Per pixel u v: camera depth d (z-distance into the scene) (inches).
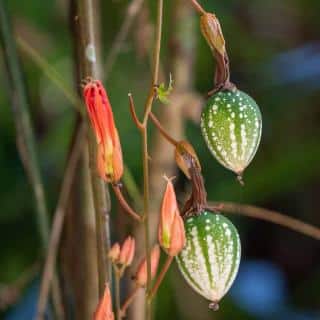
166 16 63.4
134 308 53.2
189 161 45.2
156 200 57.1
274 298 75.6
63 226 50.6
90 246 49.7
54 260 49.9
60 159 69.9
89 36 46.1
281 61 76.6
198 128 73.5
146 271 45.7
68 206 50.0
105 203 45.9
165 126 57.7
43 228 50.4
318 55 76.6
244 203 70.7
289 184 71.4
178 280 66.0
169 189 44.1
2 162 72.9
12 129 72.9
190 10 58.2
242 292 75.0
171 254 44.3
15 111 50.2
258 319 73.0
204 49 73.7
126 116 70.4
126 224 53.9
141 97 71.2
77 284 49.9
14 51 49.9
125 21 54.4
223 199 70.2
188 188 61.2
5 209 72.1
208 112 45.6
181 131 58.0
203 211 45.4
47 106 74.5
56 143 70.6
